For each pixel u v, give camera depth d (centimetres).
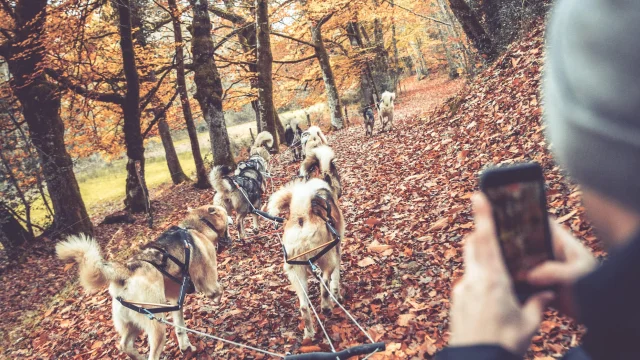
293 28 2520
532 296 60
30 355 788
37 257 1486
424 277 589
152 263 535
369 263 668
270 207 574
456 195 790
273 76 2825
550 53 56
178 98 2458
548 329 392
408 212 827
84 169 3634
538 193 64
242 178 1014
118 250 1335
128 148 1783
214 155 1731
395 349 459
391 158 1288
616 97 43
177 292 580
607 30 46
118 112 1897
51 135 1507
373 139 1792
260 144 1689
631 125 42
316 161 745
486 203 66
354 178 1218
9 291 1256
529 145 784
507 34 1402
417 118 1891
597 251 425
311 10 2270
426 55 5188
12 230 1636
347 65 2953
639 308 44
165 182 2920
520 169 64
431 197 846
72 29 1352
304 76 2900
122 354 652
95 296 958
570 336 381
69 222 1548
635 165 42
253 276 784
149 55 1877
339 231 587
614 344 47
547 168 685
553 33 56
